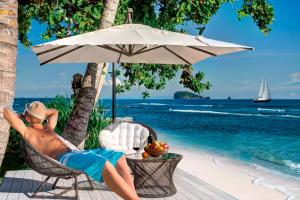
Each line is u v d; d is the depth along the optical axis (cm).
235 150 2134
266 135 3344
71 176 533
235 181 1057
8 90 634
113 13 854
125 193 427
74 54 683
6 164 1019
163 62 727
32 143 488
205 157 1695
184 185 591
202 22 1169
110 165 436
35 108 493
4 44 630
